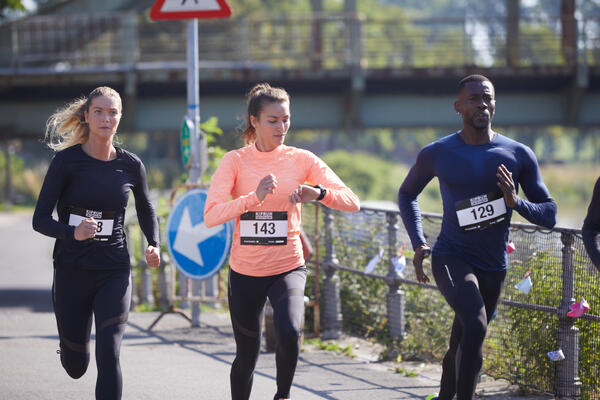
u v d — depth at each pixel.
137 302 28.17
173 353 17.95
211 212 10.98
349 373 15.96
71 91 54.22
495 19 57.53
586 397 13.69
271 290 11.07
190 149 20.97
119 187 11.37
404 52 61.25
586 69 53.75
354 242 20.08
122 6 60.75
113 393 10.62
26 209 132.88
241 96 55.03
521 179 11.86
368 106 56.69
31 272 45.47
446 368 11.96
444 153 11.83
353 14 57.19
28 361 16.86
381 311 19.67
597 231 10.75
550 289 14.20
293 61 69.50
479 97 11.63
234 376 11.66
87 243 11.16
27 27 58.19
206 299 21.09
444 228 11.90
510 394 14.42
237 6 150.00
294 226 11.29
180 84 53.62
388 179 114.44
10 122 54.34
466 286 11.18
